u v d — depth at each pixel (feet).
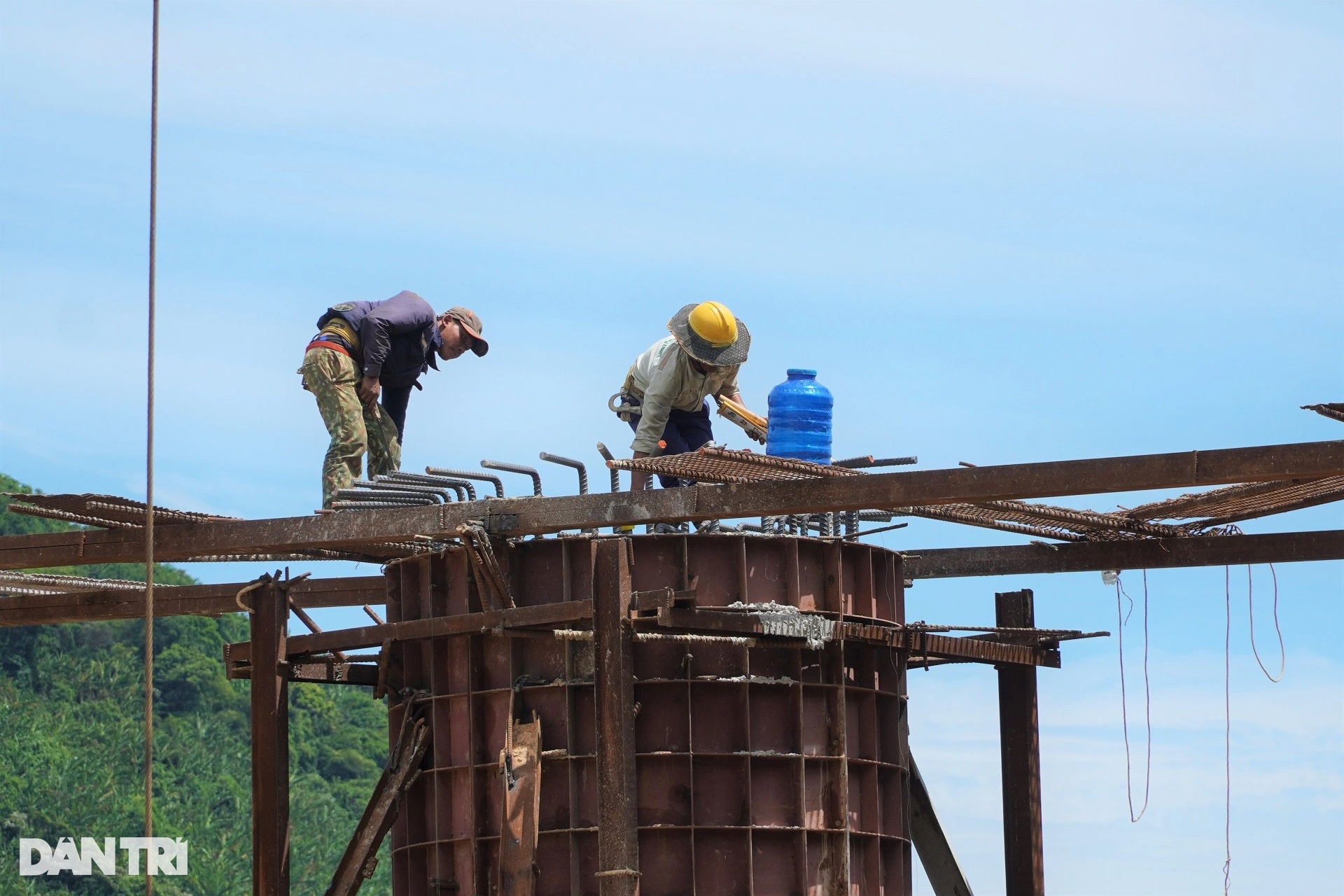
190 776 477.36
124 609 131.64
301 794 479.41
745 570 111.04
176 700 502.38
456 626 111.14
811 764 112.37
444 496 114.42
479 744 112.06
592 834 108.37
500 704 111.45
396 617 119.75
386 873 470.39
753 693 111.04
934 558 134.00
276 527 112.78
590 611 105.19
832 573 114.93
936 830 131.54
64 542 118.93
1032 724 130.31
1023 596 131.13
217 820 468.34
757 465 101.30
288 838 116.78
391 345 128.77
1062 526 121.60
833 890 111.34
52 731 466.70
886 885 116.67
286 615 118.73
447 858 113.19
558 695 110.11
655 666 110.11
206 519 114.01
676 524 112.16
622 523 105.29
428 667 116.26
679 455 102.17
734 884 108.37
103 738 475.72
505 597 109.29
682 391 123.75
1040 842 129.59
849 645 116.06
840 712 113.19
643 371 125.70
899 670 120.26
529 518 107.45
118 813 447.01
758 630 106.63
